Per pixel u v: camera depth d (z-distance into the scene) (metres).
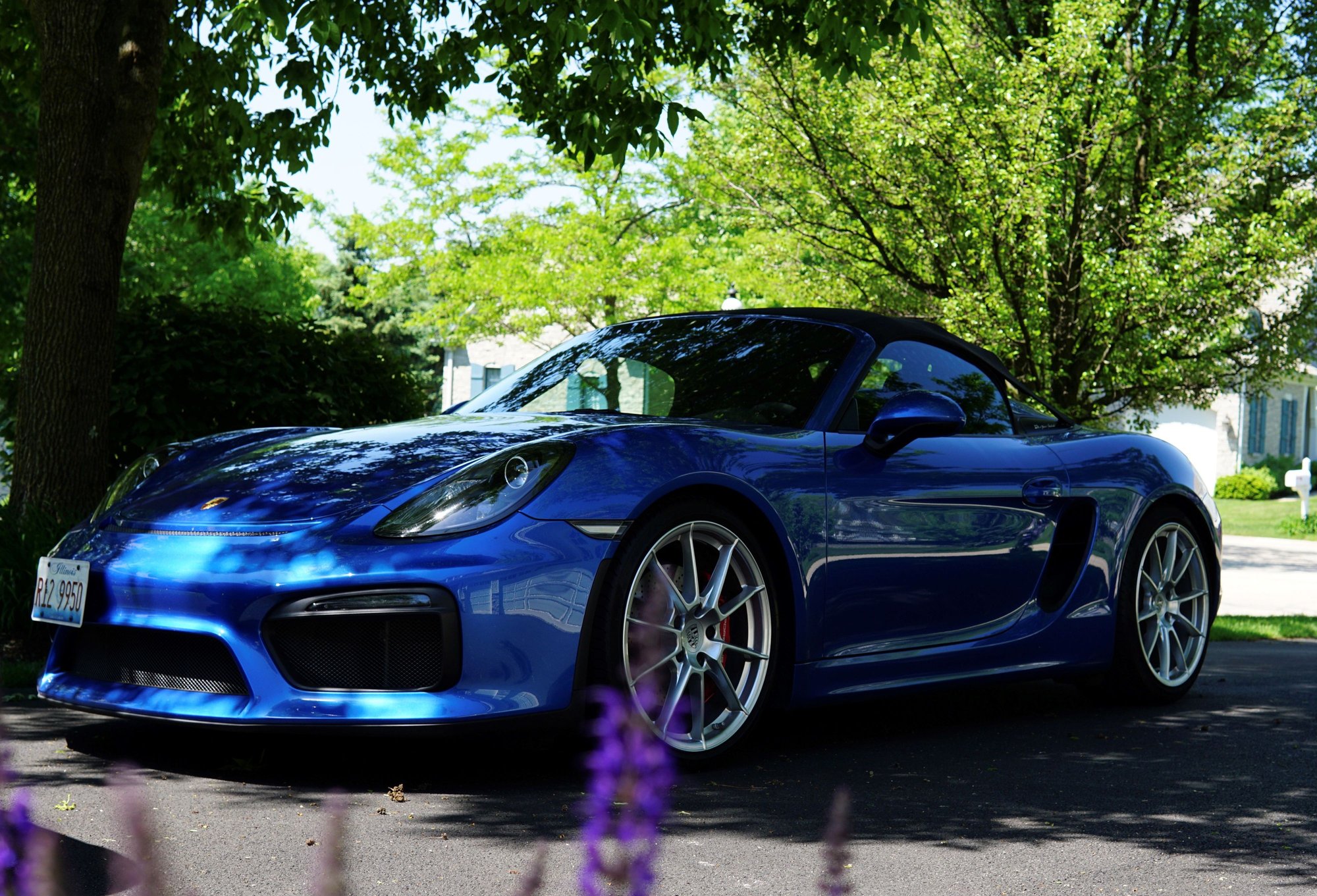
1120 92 10.73
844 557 3.53
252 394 6.63
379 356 7.55
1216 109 12.20
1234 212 11.95
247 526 2.98
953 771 3.33
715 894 2.20
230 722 2.82
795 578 3.41
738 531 3.29
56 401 5.64
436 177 21.52
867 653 3.62
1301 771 3.42
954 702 4.55
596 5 5.88
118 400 6.36
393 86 8.41
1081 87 10.77
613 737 1.01
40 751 3.19
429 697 2.80
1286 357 12.59
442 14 8.16
